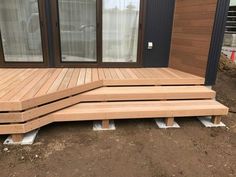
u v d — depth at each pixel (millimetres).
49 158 2254
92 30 4148
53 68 4160
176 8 4129
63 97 2795
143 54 4379
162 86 3516
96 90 3219
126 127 2924
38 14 3918
